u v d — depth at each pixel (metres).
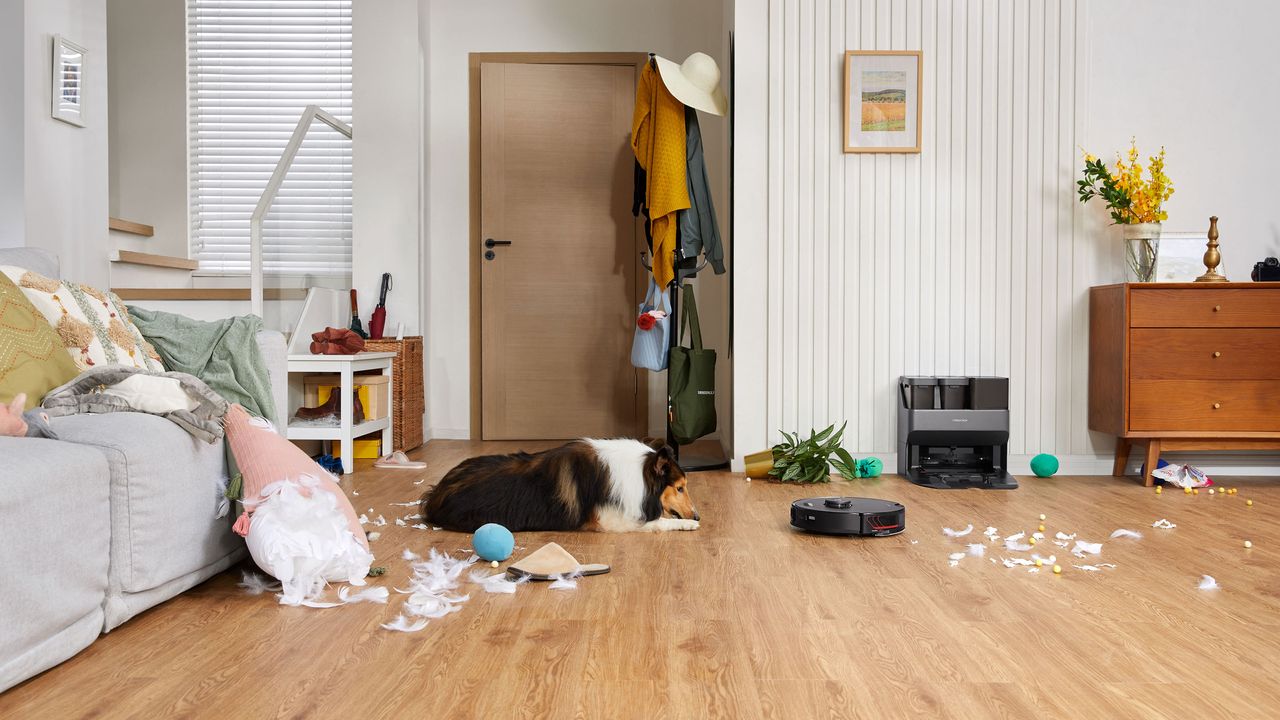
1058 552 2.70
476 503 2.92
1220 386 3.95
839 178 4.34
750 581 2.36
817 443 4.14
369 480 4.03
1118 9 4.34
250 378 2.76
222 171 5.93
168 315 2.85
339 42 5.97
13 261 2.47
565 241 5.75
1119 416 3.99
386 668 1.71
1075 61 4.30
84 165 3.51
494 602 2.16
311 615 2.06
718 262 4.60
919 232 4.33
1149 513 3.33
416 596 2.15
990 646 1.84
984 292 4.33
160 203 5.89
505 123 5.73
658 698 1.56
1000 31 4.31
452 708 1.51
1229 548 2.75
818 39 4.33
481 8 5.74
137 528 1.97
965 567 2.51
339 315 5.09
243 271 5.92
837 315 4.34
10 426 1.89
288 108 5.96
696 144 4.50
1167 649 1.83
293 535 2.20
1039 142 4.32
